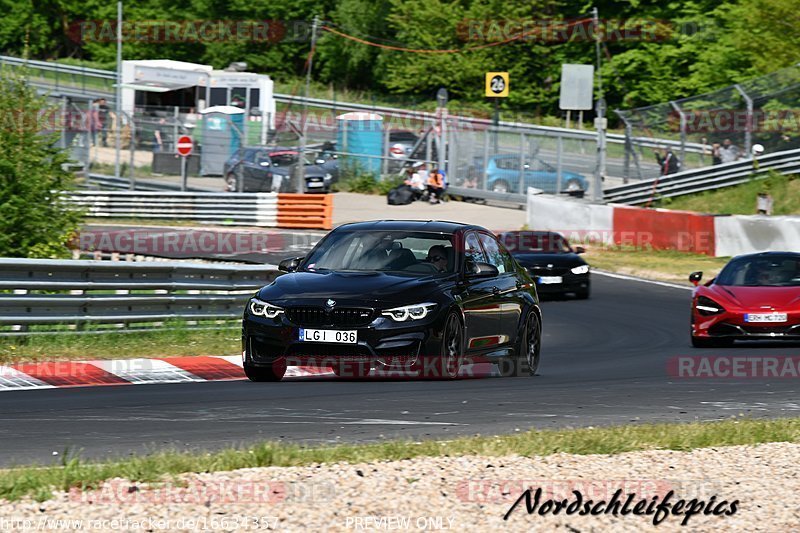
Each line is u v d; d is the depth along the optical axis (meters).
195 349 36.84
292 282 29.81
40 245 50.50
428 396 27.52
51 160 51.94
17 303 35.06
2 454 19.42
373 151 113.38
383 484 16.47
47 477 16.22
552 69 165.75
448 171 109.12
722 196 94.62
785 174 93.38
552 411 25.69
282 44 184.62
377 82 180.25
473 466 18.05
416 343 28.58
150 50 188.25
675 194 97.38
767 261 45.62
